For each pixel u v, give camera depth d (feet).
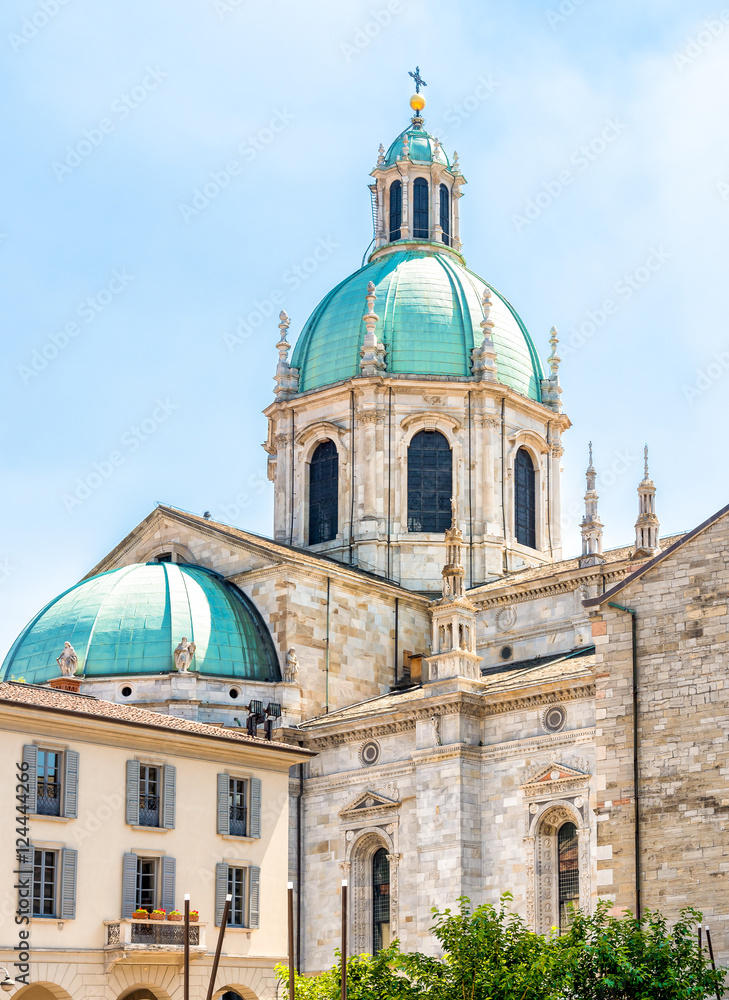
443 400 313.32
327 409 320.09
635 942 168.45
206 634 272.31
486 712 243.81
